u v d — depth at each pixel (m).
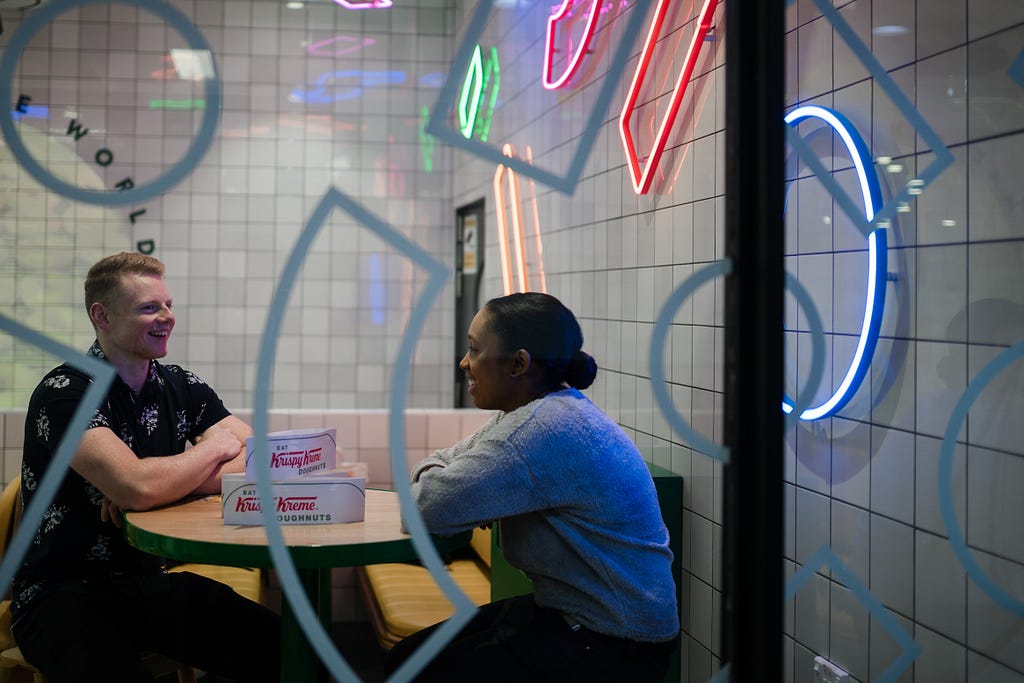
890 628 1.80
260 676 1.90
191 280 4.79
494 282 4.34
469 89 1.62
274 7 4.62
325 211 1.40
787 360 2.07
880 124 1.84
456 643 1.57
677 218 2.33
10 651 1.75
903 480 1.81
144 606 1.82
